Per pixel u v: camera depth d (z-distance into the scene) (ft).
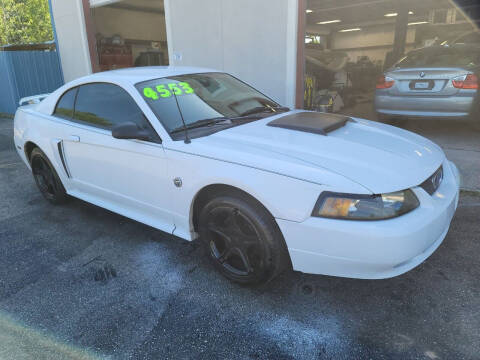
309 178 6.74
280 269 7.77
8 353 6.86
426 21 58.34
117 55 45.50
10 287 8.89
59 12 35.17
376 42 69.46
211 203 8.11
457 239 10.02
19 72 36.81
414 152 8.23
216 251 8.64
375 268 6.62
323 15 52.26
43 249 10.62
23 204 14.16
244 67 22.09
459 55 20.11
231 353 6.59
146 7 46.65
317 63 32.42
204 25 23.26
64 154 11.66
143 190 9.49
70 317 7.73
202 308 7.82
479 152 16.66
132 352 6.73
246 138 8.38
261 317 7.47
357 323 7.18
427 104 18.72
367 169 6.98
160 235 11.19
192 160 8.06
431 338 6.71
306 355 6.47
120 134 8.52
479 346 6.48
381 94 20.08
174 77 10.64
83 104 11.05
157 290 8.50
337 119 9.68
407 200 6.76
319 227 6.64
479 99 18.37
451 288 8.07
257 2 20.29
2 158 21.31
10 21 90.89
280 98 20.95
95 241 10.96
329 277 8.71
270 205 7.04
